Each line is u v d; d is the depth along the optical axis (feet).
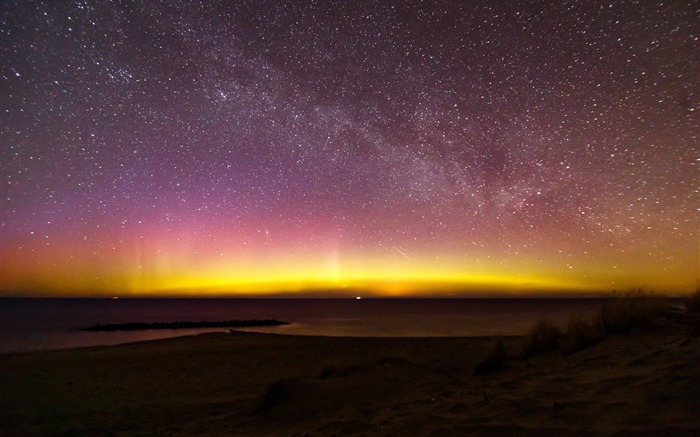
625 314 29.81
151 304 568.41
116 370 52.95
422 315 233.35
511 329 120.78
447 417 17.34
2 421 31.83
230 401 35.17
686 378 15.93
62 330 146.10
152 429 27.50
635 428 12.67
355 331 125.80
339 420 20.84
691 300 32.12
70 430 28.86
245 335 90.74
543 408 15.94
